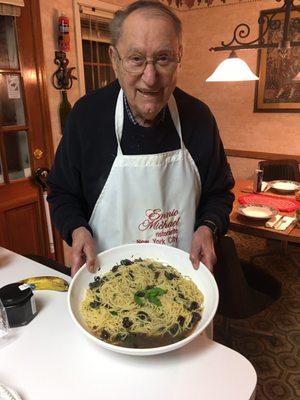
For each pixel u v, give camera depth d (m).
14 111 2.33
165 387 0.71
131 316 0.82
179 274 0.99
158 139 1.08
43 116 2.49
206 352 0.80
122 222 1.16
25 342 0.84
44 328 0.89
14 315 0.88
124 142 1.08
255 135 3.69
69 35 2.51
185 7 3.72
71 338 0.85
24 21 2.25
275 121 3.53
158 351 0.70
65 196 1.18
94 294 0.91
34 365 0.78
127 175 1.10
